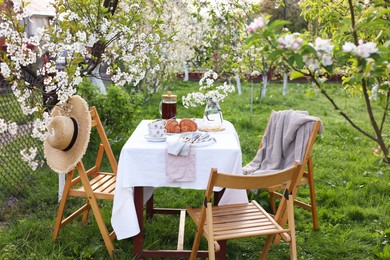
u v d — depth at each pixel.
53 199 4.78
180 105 10.91
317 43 2.21
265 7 12.16
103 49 4.66
